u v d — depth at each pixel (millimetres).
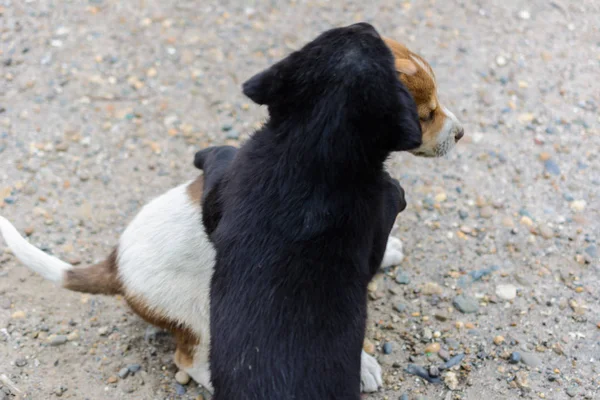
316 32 1614
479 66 1518
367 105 1031
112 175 1386
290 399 1013
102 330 1229
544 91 1480
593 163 1385
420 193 1360
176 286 1145
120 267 1170
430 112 1120
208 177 1146
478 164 1391
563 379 1174
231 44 1587
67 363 1198
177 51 1566
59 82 1491
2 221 1185
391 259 1273
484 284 1262
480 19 1639
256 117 1459
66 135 1425
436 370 1182
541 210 1336
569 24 1622
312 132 1042
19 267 1280
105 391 1177
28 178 1373
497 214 1334
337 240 1044
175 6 1674
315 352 1021
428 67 1120
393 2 1678
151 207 1174
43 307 1244
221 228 1075
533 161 1391
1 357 1196
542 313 1230
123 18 1640
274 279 1036
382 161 1064
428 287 1260
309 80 1048
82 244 1312
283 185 1050
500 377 1178
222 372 1039
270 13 1666
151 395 1178
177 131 1439
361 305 1050
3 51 1539
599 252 1284
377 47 1044
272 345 1024
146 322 1215
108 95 1480
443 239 1311
